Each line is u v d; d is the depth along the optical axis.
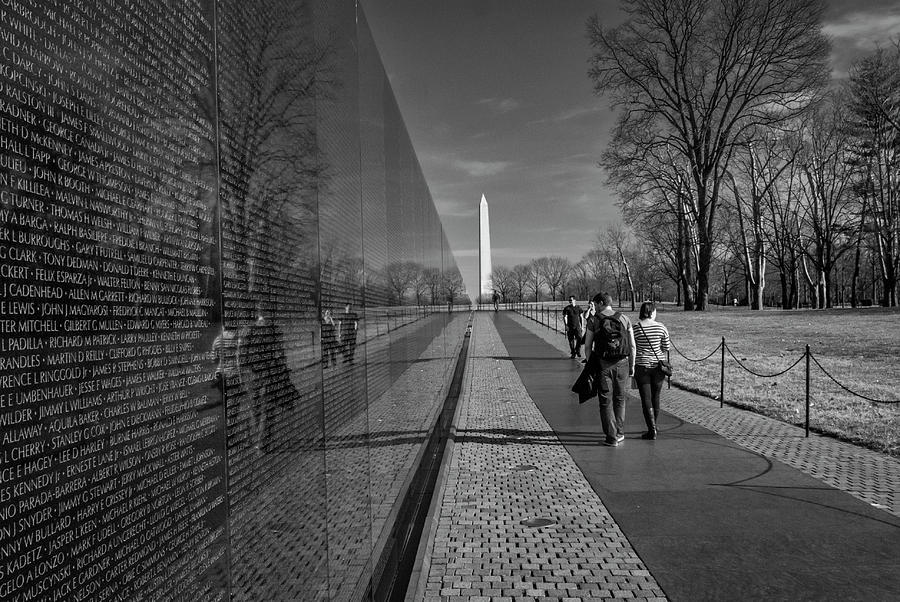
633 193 46.62
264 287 3.03
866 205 52.06
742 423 11.63
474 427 11.93
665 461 8.98
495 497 7.58
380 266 6.61
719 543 5.87
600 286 112.38
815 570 5.23
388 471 6.36
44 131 1.55
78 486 1.59
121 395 1.80
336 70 4.55
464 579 5.29
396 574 5.32
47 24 1.57
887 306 50.09
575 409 13.70
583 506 7.13
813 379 16.59
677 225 56.19
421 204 12.34
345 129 4.85
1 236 1.39
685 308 56.19
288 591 3.08
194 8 2.42
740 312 50.06
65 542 1.54
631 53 43.78
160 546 1.96
